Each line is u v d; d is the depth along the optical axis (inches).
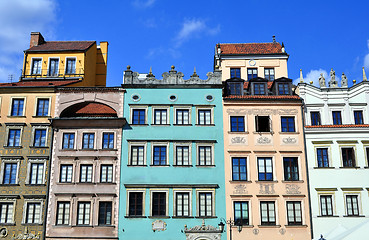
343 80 1567.4
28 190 1417.3
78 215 1393.9
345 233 855.7
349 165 1438.2
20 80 1720.0
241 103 1502.2
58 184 1418.6
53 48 1829.5
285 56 1807.3
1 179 1433.3
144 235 1366.9
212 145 1461.6
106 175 1433.3
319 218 1381.6
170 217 1381.6
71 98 1515.7
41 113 1505.9
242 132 1469.0
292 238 1364.4
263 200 1403.8
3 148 1461.6
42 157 1448.1
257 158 1449.3
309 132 1467.8
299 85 1545.3
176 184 1412.4
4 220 1393.9
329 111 1519.4
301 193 1408.7
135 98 1510.8
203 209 1398.9
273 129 1476.4
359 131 1455.5
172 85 1523.1
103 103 1510.8
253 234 1369.3
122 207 1392.7
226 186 1416.1
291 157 1450.5
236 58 1813.5
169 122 1483.8
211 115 1493.6
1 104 1512.1
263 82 1576.0
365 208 1387.8
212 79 1534.2
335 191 1405.0
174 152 1449.3
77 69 1758.1
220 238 1365.7
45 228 1376.7
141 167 1432.1
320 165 1443.2
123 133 1469.0
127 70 1540.4
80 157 1444.4
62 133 1476.4
